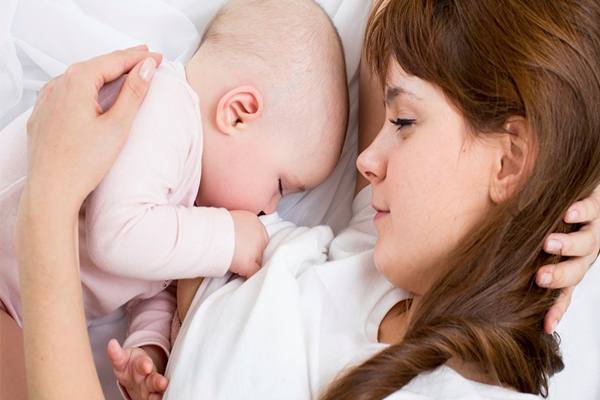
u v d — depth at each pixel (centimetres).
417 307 93
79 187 88
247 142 107
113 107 91
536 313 91
